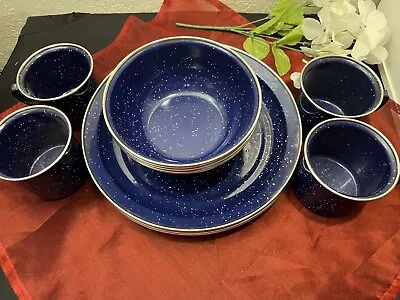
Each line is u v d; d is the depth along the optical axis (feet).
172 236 2.01
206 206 1.94
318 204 1.98
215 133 2.12
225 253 1.97
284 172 1.97
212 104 2.20
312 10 2.77
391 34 2.50
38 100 2.08
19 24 3.02
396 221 2.05
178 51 2.11
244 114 1.99
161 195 1.97
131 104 2.12
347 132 1.99
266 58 2.54
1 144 1.98
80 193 2.11
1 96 2.48
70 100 2.11
